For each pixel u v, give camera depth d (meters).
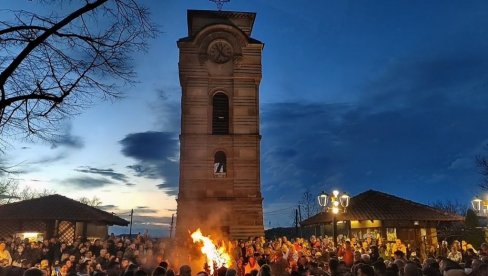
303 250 24.69
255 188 37.56
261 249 26.14
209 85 39.56
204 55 39.72
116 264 11.52
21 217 33.53
